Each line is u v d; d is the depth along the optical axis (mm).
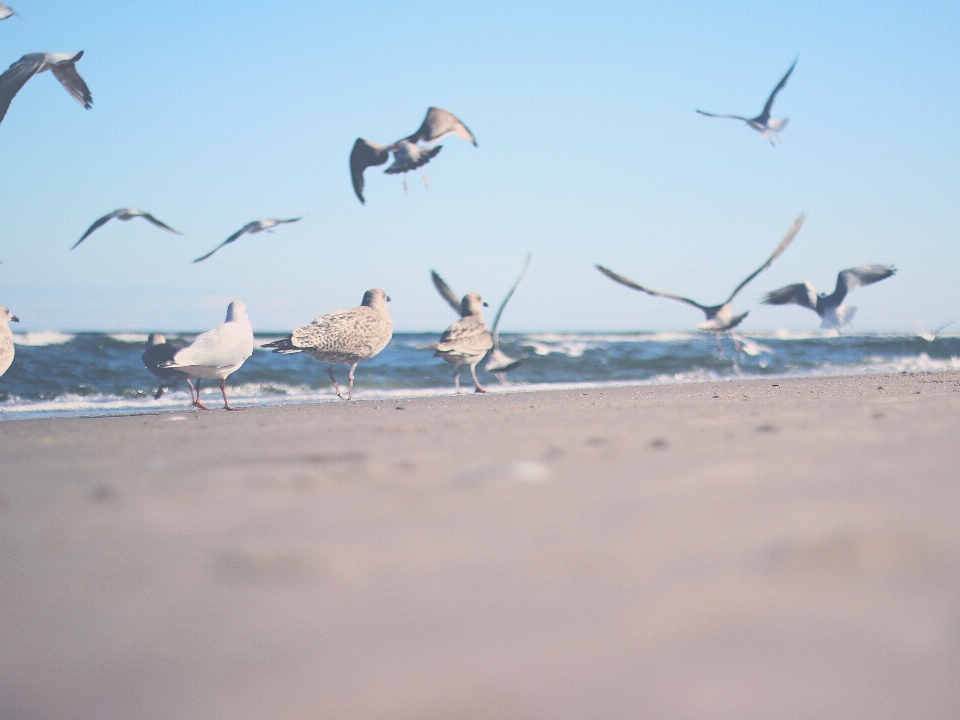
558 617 1332
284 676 1143
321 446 4520
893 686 1027
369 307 11875
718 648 1169
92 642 1335
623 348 22125
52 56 7438
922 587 1402
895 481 2576
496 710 1007
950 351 24578
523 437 4609
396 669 1146
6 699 1120
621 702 1012
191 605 1500
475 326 12984
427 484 2799
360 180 9656
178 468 3736
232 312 9547
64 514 2574
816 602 1342
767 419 5262
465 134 9773
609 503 2332
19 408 11742
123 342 19078
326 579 1632
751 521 2012
